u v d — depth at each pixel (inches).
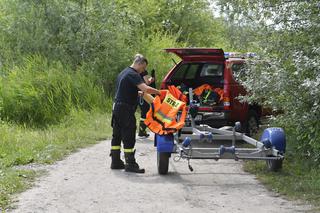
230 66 469.1
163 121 355.6
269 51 411.5
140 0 1035.3
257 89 397.1
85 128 561.9
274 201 297.7
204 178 352.5
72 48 761.6
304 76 359.9
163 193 311.9
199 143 482.3
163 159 355.3
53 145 457.4
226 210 279.6
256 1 425.1
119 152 378.6
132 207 283.1
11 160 397.1
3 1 795.4
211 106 470.6
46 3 764.6
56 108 649.0
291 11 401.1
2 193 302.4
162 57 849.5
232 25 464.4
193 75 518.9
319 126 358.3
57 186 326.6
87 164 395.2
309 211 277.9
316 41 381.4
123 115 367.2
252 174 366.6
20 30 762.2
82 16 770.8
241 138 409.1
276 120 396.5
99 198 300.5
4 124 570.9
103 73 757.3
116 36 782.5
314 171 361.4
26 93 644.7
